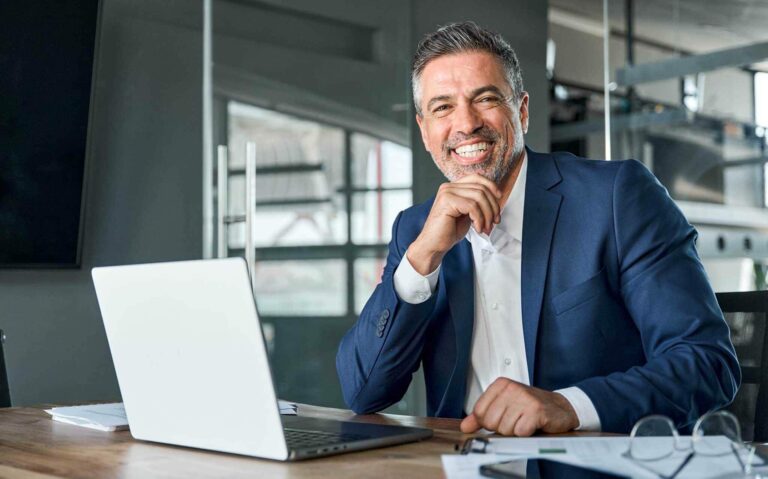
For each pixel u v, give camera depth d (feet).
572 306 5.10
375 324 5.12
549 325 5.12
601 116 22.41
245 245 11.52
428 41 5.63
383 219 12.30
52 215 10.77
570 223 5.25
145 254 11.68
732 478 2.89
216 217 11.97
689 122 10.22
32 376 10.73
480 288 5.45
